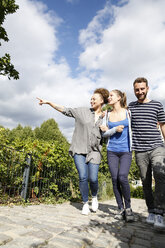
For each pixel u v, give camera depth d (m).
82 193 2.97
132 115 2.69
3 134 4.79
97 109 3.32
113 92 2.95
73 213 2.93
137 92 2.62
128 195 2.56
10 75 6.49
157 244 1.66
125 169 2.60
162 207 2.13
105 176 9.00
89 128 3.08
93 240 1.63
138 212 3.65
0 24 6.43
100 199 6.36
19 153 4.05
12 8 6.46
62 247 1.38
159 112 2.56
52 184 4.58
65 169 5.11
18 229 1.71
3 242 1.35
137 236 1.88
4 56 6.27
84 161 3.05
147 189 2.56
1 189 4.02
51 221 2.19
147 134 2.51
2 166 4.01
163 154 2.35
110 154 2.83
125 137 2.75
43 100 3.29
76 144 3.08
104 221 2.46
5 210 2.70
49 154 4.71
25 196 3.62
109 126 2.92
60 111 3.26
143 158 2.55
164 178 2.20
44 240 1.47
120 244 1.59
